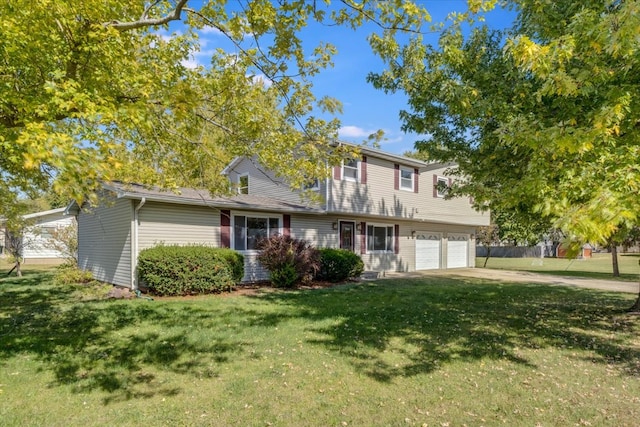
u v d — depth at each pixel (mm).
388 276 15805
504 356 5199
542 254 32781
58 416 3500
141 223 10625
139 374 4508
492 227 22844
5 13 3410
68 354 5191
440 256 20422
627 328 6832
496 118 6090
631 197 2459
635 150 3027
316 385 4199
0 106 3611
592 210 2428
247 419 3451
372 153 15469
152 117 4168
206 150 4910
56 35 3791
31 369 4648
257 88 5191
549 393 4027
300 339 5914
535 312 8219
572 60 4406
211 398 3881
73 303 8945
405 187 17453
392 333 6316
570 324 7113
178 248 10250
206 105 5207
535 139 3447
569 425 3363
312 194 6074
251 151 5539
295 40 4668
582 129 3258
